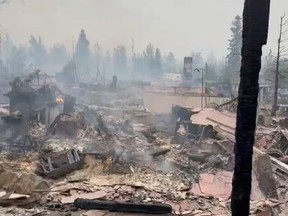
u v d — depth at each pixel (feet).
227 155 65.36
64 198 44.45
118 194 46.32
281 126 97.30
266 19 17.06
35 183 46.80
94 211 40.81
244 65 17.40
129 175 55.47
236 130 18.02
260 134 80.38
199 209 42.57
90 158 58.80
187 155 66.39
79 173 54.60
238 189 18.08
